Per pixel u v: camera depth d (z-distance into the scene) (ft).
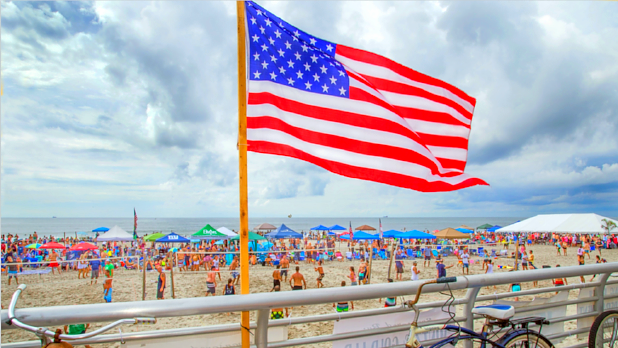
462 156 15.43
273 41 12.88
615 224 71.46
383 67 14.64
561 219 78.33
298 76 12.99
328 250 91.20
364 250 93.61
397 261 66.13
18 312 6.43
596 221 73.15
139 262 77.97
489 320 10.16
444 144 15.24
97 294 50.78
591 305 13.28
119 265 79.20
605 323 12.49
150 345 7.96
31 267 75.56
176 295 49.19
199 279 60.23
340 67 13.73
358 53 14.26
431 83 15.02
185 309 7.27
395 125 13.55
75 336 6.17
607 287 13.84
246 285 9.00
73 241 140.87
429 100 15.02
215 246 99.66
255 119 12.20
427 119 15.06
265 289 54.08
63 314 6.66
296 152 12.41
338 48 13.92
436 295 40.98
